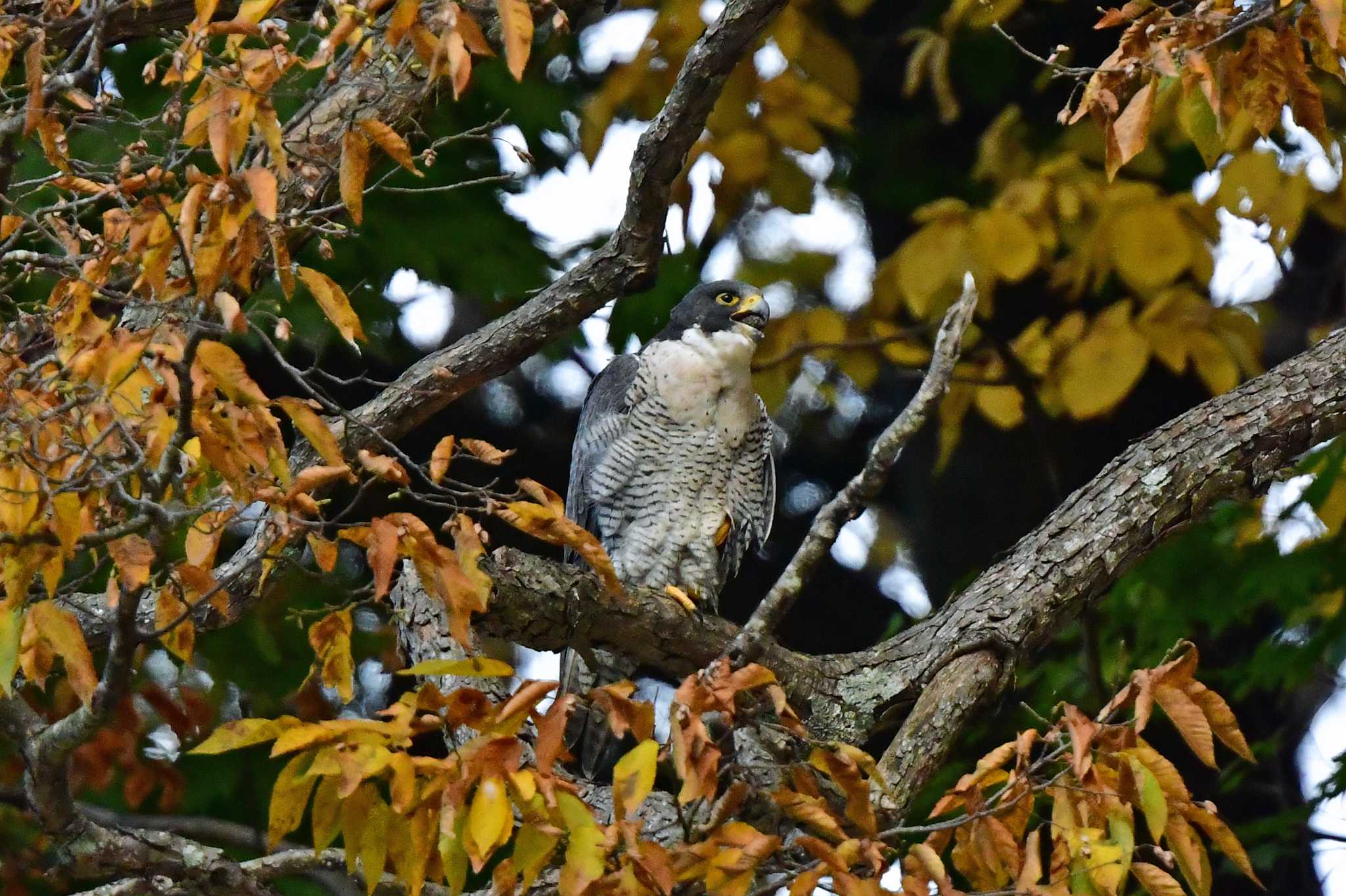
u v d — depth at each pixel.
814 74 14.36
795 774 6.61
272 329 12.56
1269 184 12.69
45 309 6.94
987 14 13.39
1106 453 16.38
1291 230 12.73
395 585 9.44
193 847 7.88
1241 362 13.41
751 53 13.80
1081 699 13.73
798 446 17.94
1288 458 9.84
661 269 14.92
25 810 12.48
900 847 7.72
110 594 6.81
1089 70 8.10
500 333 10.12
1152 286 14.23
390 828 6.32
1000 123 14.66
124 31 10.05
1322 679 14.34
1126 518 9.69
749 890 6.78
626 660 11.62
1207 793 14.78
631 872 6.02
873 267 17.36
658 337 13.28
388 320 13.73
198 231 6.37
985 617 9.59
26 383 6.47
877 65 17.00
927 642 9.66
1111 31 16.11
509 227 13.74
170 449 6.21
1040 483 16.28
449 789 5.93
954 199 13.60
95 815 10.73
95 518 6.84
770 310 12.90
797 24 14.18
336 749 5.96
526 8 6.47
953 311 7.07
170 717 12.62
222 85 6.09
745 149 13.98
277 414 13.66
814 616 17.59
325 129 9.14
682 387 12.57
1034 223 13.39
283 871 8.05
